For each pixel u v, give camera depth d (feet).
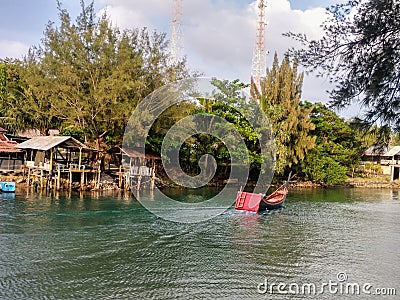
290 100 143.84
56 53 111.75
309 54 23.08
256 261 47.65
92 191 101.24
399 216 86.22
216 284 39.55
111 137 121.70
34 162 104.27
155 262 46.06
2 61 151.94
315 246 55.93
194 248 52.85
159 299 35.53
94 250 49.88
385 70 20.04
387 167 196.34
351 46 21.77
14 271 41.04
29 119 131.85
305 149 142.00
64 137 100.73
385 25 20.02
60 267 42.91
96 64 111.55
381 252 53.21
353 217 83.41
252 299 35.96
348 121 23.40
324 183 156.56
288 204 102.68
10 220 63.87
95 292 36.63
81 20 114.73
